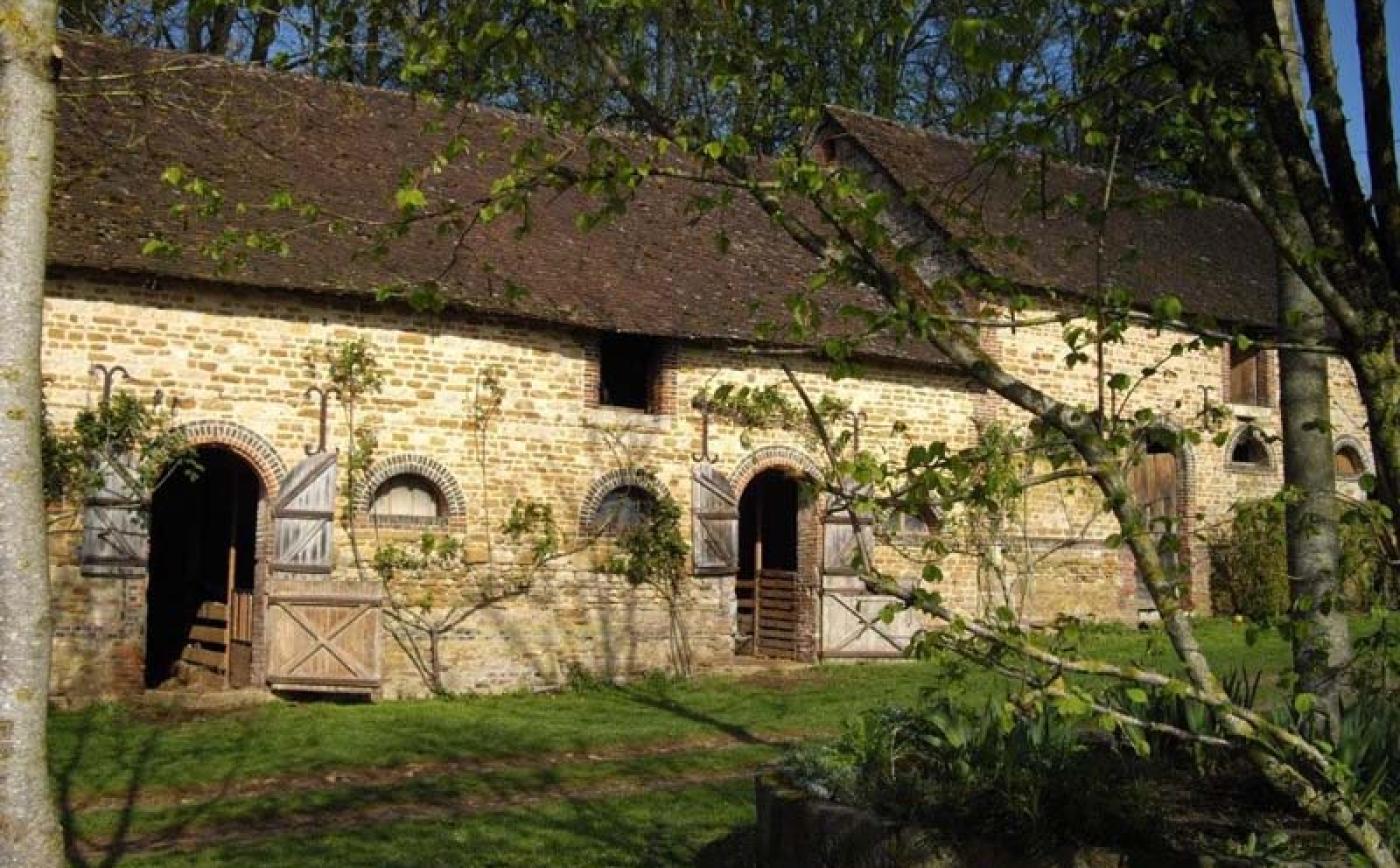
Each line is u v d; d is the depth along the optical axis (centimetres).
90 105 1598
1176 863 557
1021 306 434
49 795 455
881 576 417
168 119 1647
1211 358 2356
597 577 1755
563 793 1064
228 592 1728
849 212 418
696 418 1823
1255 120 467
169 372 1508
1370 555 454
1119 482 418
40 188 459
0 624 447
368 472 1611
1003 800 621
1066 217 2192
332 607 1567
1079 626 427
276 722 1393
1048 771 632
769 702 1588
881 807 662
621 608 1770
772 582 2044
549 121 505
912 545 1986
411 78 524
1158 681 397
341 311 1603
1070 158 541
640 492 1806
